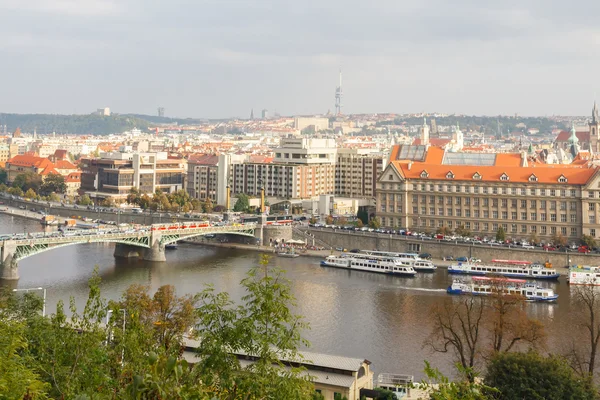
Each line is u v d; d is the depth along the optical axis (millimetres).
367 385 186625
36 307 176875
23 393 80000
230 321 105000
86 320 109500
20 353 112625
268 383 93250
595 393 166875
